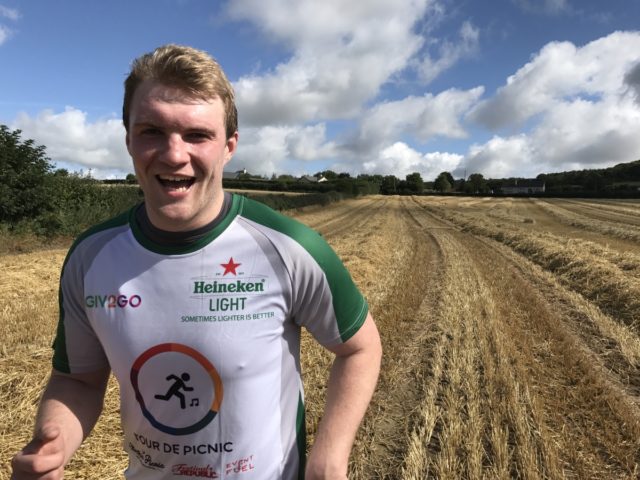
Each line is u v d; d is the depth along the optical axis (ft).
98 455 11.19
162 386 4.24
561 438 12.98
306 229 4.62
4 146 48.39
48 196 51.90
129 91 4.31
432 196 292.40
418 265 42.93
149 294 4.24
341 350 4.69
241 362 4.19
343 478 4.24
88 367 4.88
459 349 19.70
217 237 4.28
